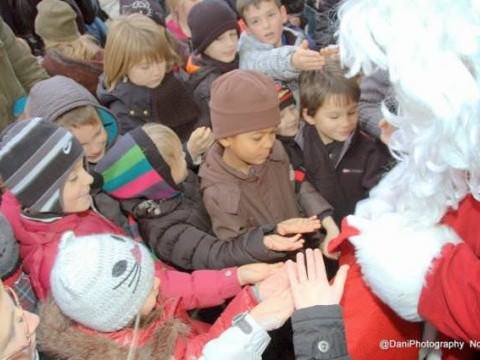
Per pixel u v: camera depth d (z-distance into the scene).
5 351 0.80
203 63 2.07
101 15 3.43
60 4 2.25
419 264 0.80
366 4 0.76
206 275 1.24
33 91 1.55
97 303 0.89
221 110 1.35
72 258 0.91
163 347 0.94
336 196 1.60
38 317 0.92
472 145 0.72
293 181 1.60
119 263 0.91
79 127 1.48
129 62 1.79
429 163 0.76
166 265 1.41
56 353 0.92
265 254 1.28
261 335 0.96
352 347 0.87
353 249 0.94
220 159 1.43
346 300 0.90
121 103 1.85
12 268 1.14
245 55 2.03
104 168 1.37
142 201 1.39
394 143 0.82
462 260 0.76
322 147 1.59
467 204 0.82
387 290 0.82
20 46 2.24
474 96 0.70
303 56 1.59
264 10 2.06
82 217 1.25
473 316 0.74
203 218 1.47
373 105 1.57
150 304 0.96
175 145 1.38
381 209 0.90
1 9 2.96
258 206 1.43
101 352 0.90
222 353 0.94
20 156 1.15
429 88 0.70
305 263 0.98
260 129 1.33
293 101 1.70
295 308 0.91
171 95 1.86
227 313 1.10
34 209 1.16
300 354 0.87
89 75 2.14
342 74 1.50
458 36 0.70
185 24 2.92
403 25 0.72
